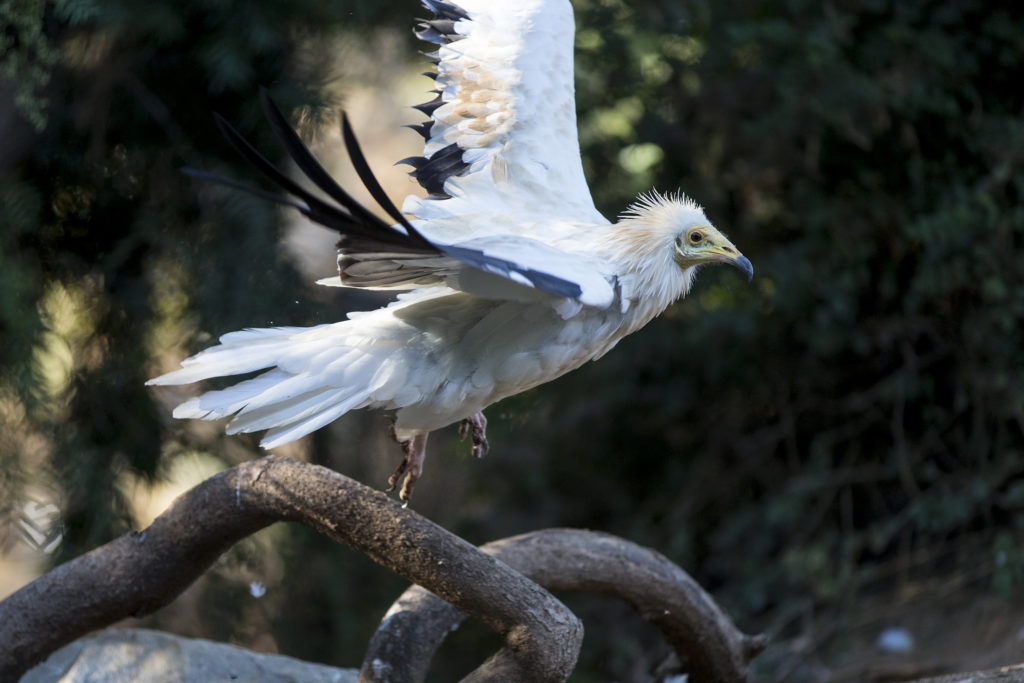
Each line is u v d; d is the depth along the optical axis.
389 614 6.13
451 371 5.29
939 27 11.75
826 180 12.29
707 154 12.73
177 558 5.91
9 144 10.02
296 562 11.84
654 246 5.61
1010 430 11.70
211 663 7.02
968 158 11.87
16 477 10.21
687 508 12.66
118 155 10.52
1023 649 9.71
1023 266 11.20
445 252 4.25
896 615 11.11
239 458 11.17
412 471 5.88
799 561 11.37
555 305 5.09
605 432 13.21
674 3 11.85
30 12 8.91
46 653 6.07
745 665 7.24
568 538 6.54
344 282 5.13
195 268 10.25
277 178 3.87
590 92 12.24
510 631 5.51
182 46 10.12
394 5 10.95
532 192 6.30
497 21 6.85
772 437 12.33
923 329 11.73
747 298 12.16
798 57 11.61
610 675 12.31
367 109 17.62
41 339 10.04
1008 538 10.62
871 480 11.88
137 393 10.80
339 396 5.11
